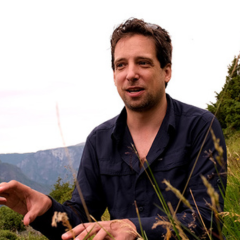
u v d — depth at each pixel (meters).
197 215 1.30
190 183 1.50
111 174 1.71
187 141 1.62
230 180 2.37
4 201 1.36
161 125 1.67
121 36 1.69
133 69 1.63
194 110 1.72
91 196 1.78
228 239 1.60
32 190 1.42
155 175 1.58
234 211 1.62
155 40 1.68
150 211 1.57
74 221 1.62
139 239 0.98
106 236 1.12
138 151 1.69
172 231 1.19
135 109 1.67
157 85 1.68
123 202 1.65
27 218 1.37
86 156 1.87
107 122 1.91
